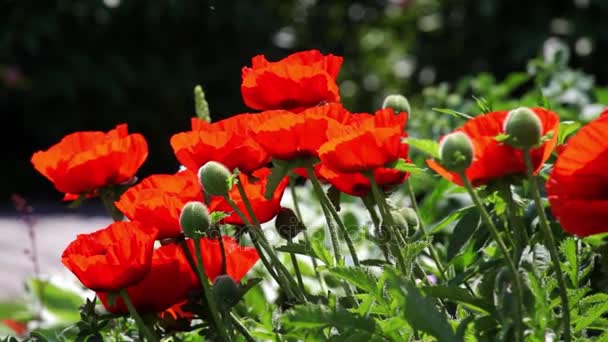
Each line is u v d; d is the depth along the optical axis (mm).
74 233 7434
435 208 2945
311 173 2008
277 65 2107
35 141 9938
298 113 2090
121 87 9484
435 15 8062
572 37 7418
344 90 9492
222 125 2143
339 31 9844
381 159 1926
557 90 3721
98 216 8070
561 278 1842
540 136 1821
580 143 1798
